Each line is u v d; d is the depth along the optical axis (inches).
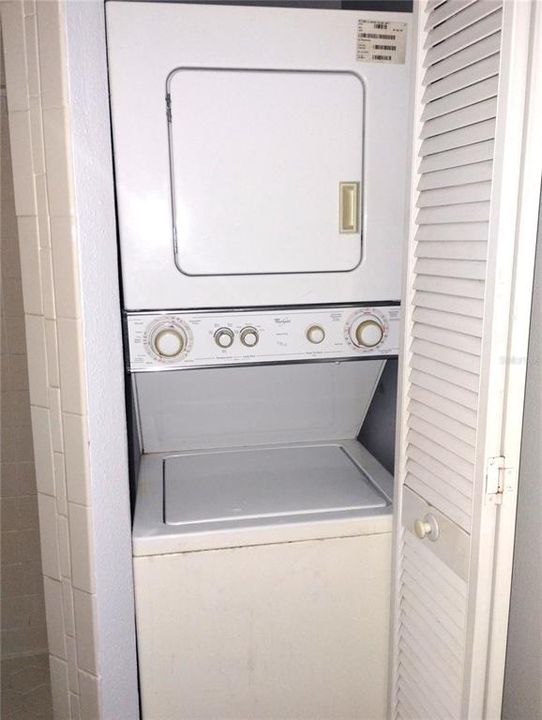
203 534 78.6
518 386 55.9
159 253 79.9
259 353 84.7
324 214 83.0
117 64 74.9
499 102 52.5
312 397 102.7
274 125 79.8
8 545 127.8
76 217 62.7
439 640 70.5
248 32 77.4
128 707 80.0
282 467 98.8
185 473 96.8
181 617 80.0
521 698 74.7
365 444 107.3
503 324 54.9
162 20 75.2
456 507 64.6
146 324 81.2
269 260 82.7
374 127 82.3
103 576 71.6
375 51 80.7
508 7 50.8
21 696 121.1
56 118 60.7
